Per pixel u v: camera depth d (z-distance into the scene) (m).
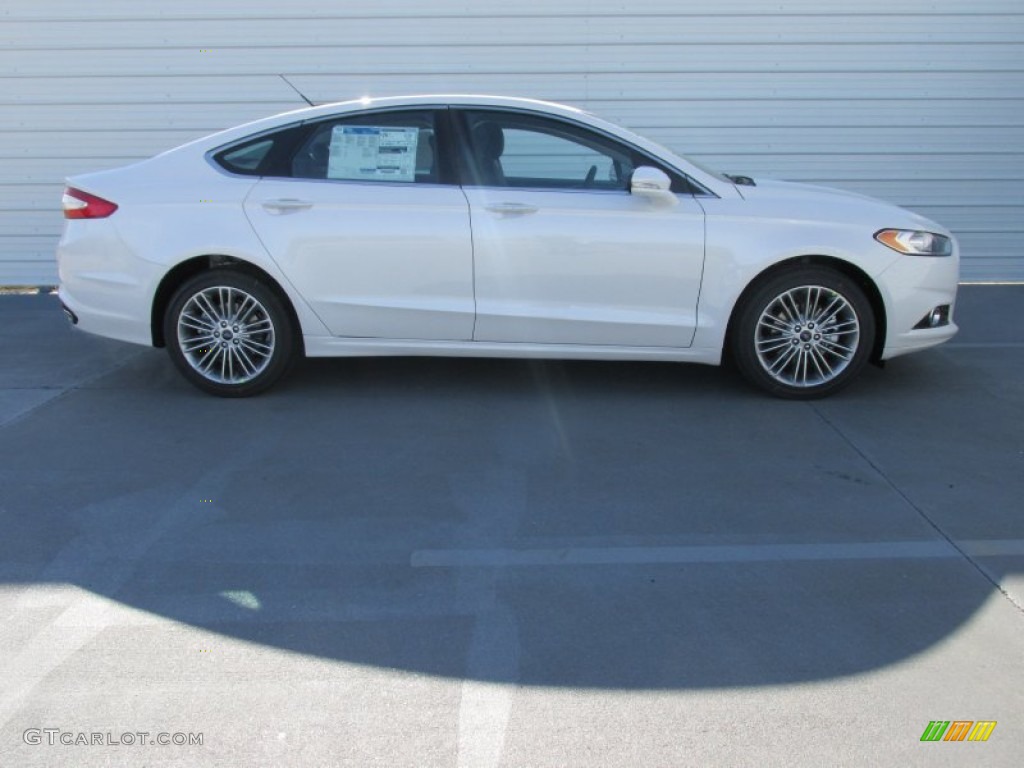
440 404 5.20
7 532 3.65
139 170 5.10
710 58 7.84
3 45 7.83
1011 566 3.40
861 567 3.39
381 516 3.80
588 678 2.75
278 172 5.04
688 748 2.47
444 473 4.23
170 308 5.08
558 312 4.98
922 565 3.41
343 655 2.87
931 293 5.05
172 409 5.12
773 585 3.27
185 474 4.22
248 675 2.77
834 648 2.90
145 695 2.68
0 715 2.60
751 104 7.95
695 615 3.08
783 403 5.19
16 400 5.27
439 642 2.93
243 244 4.93
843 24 7.75
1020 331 6.72
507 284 4.96
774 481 4.14
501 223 4.89
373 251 4.93
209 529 3.68
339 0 7.75
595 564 3.41
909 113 7.95
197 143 5.14
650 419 4.95
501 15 7.77
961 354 6.15
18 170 8.13
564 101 7.96
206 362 5.25
